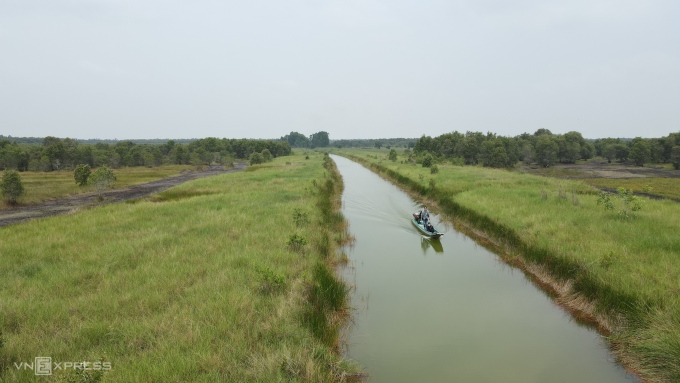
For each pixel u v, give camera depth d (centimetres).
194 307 971
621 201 2198
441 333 1088
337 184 4366
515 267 1611
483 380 872
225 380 685
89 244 1556
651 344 848
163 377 673
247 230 1775
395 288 1418
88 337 821
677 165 7919
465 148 8825
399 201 3297
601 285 1118
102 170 3828
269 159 9825
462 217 2366
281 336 857
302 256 1431
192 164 10250
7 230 1862
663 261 1182
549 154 8669
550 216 1889
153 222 1961
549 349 998
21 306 957
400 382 862
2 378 666
